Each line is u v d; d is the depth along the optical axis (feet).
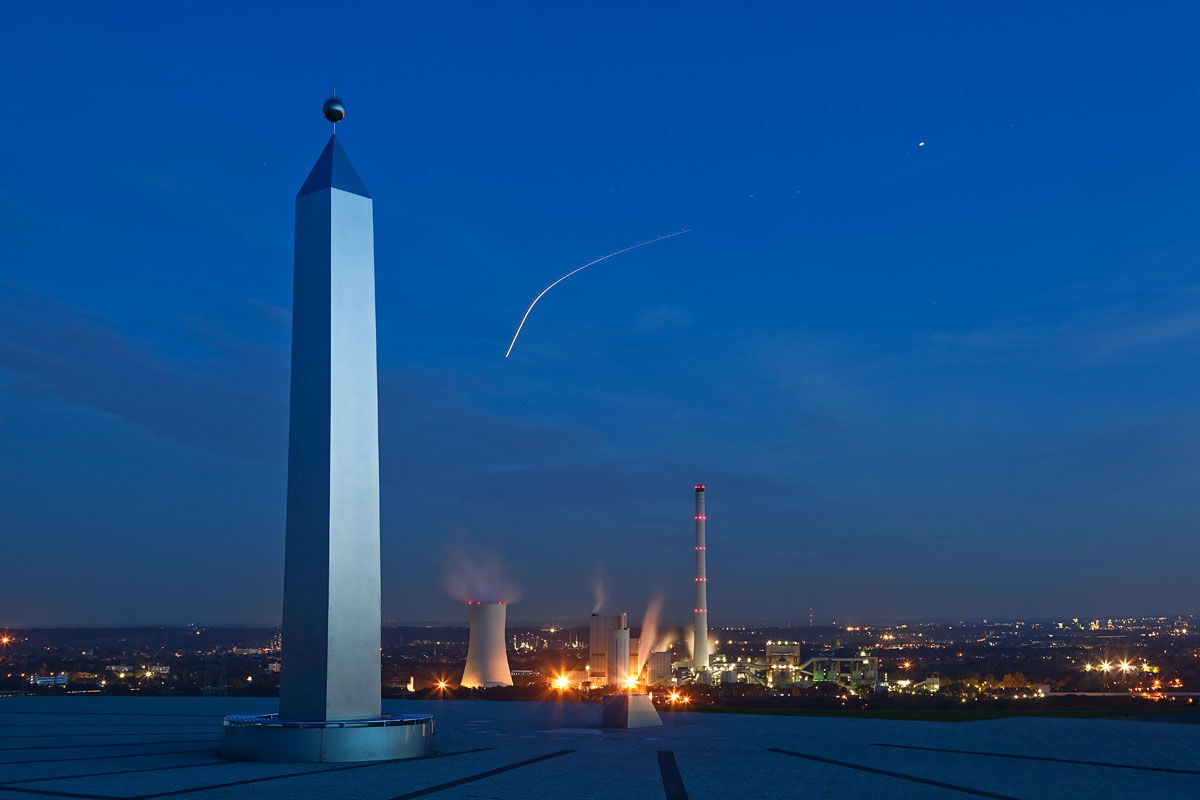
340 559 82.12
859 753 87.20
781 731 108.47
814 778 70.95
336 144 87.61
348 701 81.71
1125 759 83.56
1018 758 84.02
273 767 74.69
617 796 62.13
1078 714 140.56
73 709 133.59
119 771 71.67
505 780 68.80
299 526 83.05
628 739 99.14
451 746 91.97
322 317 83.92
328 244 84.48
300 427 83.97
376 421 85.56
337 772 72.28
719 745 93.40
